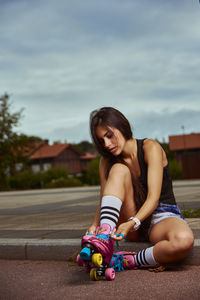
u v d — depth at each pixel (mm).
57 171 32688
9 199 12648
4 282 2639
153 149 2717
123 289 2318
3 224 5141
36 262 3227
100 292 2289
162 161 2758
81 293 2297
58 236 3598
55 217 5715
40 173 33062
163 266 2648
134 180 2689
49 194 14344
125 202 2695
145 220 2736
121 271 2713
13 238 3625
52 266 3055
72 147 67500
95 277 2508
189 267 2711
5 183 30641
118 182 2607
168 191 2771
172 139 59750
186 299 2086
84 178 31812
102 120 2707
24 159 32312
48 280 2637
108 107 2783
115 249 2977
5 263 3264
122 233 2443
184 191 10508
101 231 2408
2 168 30641
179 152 57781
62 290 2385
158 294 2193
